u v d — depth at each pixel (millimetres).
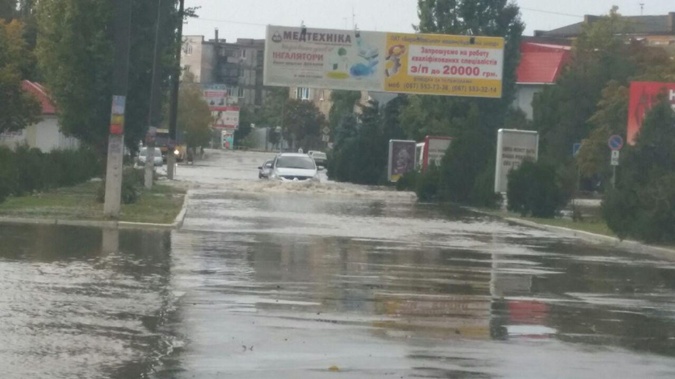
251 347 13891
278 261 24906
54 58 51219
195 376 12102
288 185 69938
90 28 50375
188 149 126688
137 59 52438
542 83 103938
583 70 82625
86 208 37969
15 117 53906
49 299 17234
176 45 55500
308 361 13109
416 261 26484
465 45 77500
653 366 13648
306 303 18125
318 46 77000
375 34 77188
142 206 41406
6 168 38406
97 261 23031
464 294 20406
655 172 36750
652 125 37906
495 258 28469
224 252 26438
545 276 24500
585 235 39719
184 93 151750
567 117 80188
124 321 15523
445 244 32344
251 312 16828
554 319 17562
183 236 30703
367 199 62375
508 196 51094
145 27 52281
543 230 42406
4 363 12398
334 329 15523
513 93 92812
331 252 27766
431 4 93062
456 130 78625
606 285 23203
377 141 93312
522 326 16609
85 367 12359
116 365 12531
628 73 81250
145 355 13172
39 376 11812
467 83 77750
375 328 15750
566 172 50344
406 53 77312
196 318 16031
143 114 54281
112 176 34438
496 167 57719
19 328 14602
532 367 13242
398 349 14094
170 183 66750
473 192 60781
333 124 143125
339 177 96312
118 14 33656
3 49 54594
